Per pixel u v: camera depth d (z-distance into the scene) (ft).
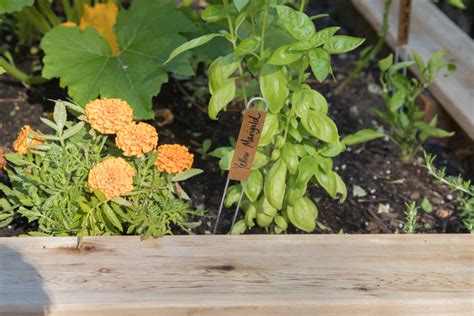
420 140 4.13
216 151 3.48
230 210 3.69
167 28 3.94
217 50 4.03
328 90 4.59
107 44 3.98
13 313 2.97
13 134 4.03
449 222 3.76
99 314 2.99
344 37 3.04
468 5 5.19
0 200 3.43
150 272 3.09
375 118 4.40
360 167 4.05
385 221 3.74
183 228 3.40
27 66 4.52
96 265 3.11
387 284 3.09
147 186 3.26
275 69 3.15
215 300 3.00
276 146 3.32
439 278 3.12
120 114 3.22
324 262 3.15
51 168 3.30
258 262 3.14
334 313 3.03
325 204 3.81
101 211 3.26
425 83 3.95
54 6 5.05
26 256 3.13
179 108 4.30
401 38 4.21
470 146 4.11
